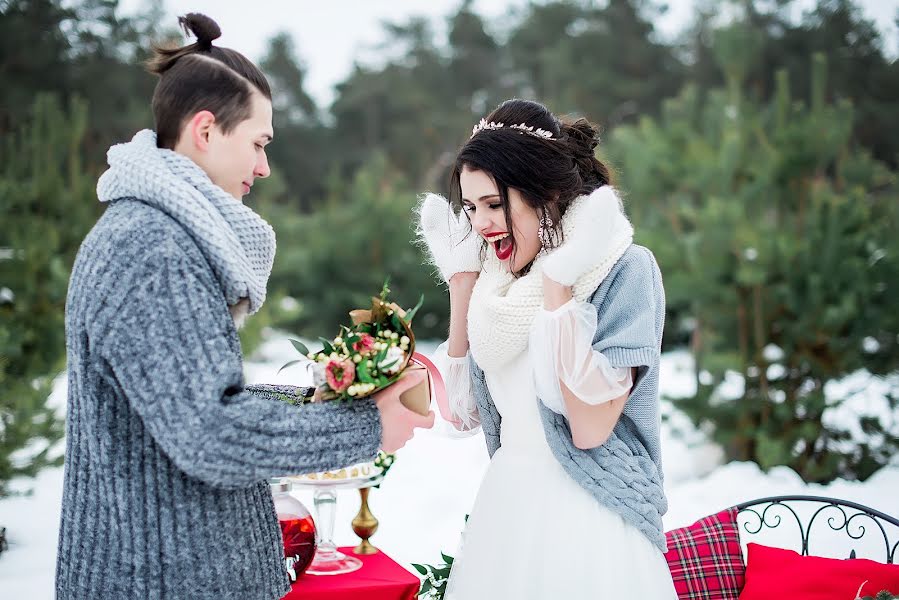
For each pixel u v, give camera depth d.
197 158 1.44
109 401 1.31
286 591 1.53
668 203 5.61
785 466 4.68
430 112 21.05
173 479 1.34
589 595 1.62
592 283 1.64
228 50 1.50
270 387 1.84
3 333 4.23
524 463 1.75
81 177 5.85
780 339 5.01
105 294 1.27
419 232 2.07
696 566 2.42
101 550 1.34
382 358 1.46
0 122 7.87
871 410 5.50
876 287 4.71
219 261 1.34
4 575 3.49
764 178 4.99
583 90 17.02
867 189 5.11
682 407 5.02
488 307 1.71
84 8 8.95
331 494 2.18
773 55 10.88
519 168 1.65
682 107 5.94
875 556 3.30
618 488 1.66
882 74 8.87
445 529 4.26
